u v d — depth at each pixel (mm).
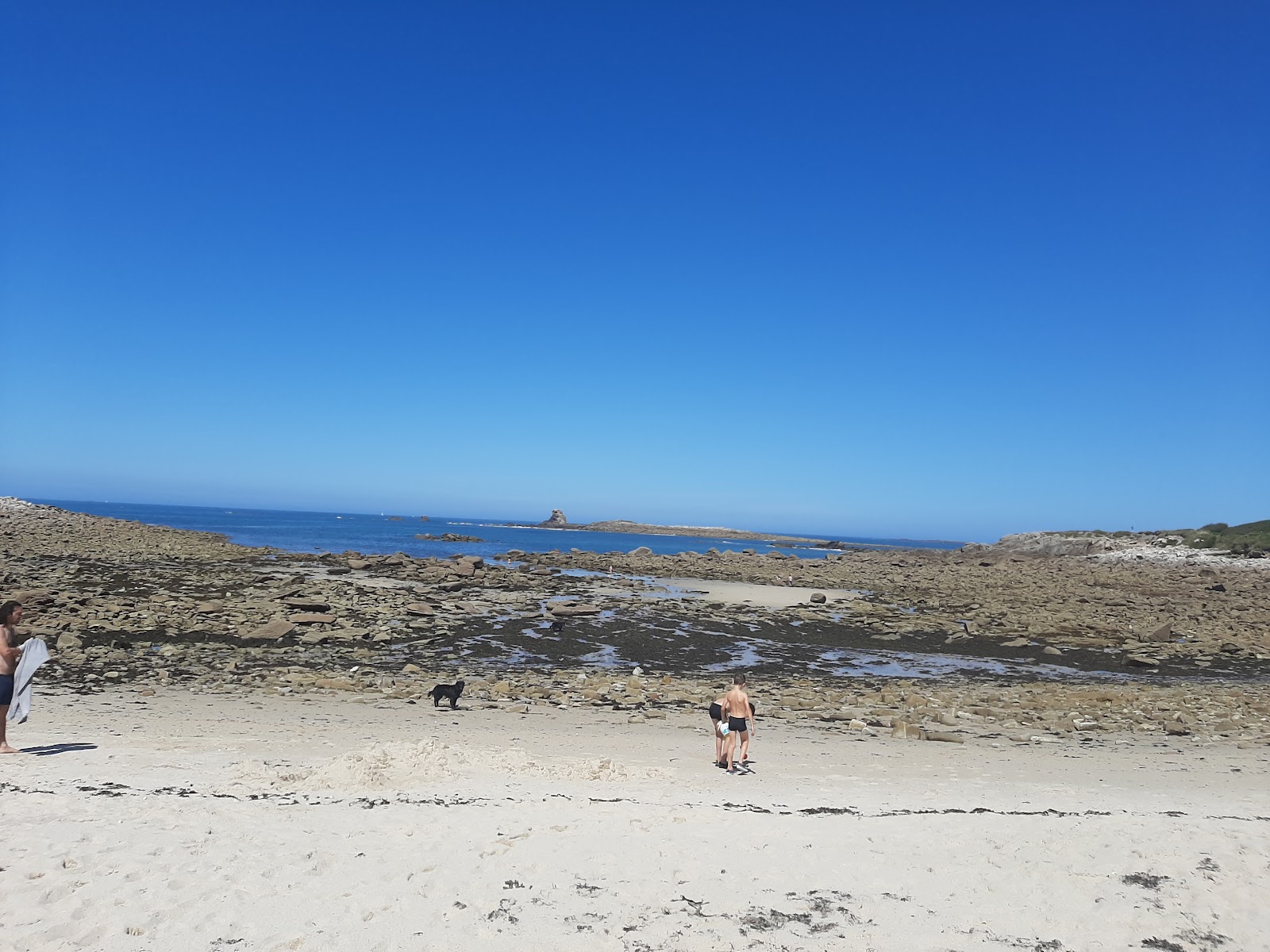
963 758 16031
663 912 7027
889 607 46875
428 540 128250
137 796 10055
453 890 7320
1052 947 6527
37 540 62812
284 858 7934
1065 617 42125
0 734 12602
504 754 13648
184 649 25703
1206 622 41938
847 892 7496
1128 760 16406
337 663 25250
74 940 6145
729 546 182375
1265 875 7953
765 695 23109
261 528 143375
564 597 45719
